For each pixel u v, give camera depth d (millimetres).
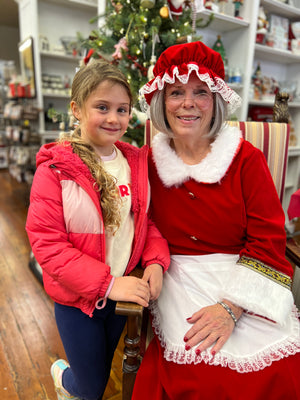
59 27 3342
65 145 830
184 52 841
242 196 918
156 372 812
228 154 900
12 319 1725
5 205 3662
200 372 739
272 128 1310
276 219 908
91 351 915
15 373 1363
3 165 5723
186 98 861
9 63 4449
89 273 765
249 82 2832
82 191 801
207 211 932
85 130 849
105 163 895
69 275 762
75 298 836
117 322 1000
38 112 3340
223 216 919
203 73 817
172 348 802
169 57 859
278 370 729
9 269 2252
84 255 793
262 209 903
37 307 1834
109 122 806
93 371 940
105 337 961
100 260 844
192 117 880
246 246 920
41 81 3324
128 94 837
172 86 875
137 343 827
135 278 817
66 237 812
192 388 720
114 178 885
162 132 980
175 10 1805
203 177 906
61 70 3535
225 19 2541
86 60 1923
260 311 805
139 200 915
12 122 4289
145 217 922
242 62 2814
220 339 779
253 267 859
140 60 1838
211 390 711
